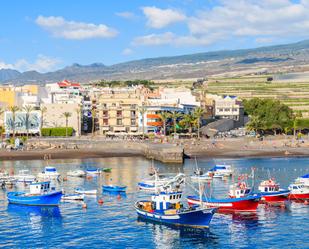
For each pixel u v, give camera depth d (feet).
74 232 313.53
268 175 562.25
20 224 335.26
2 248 281.74
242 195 384.47
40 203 394.73
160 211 336.70
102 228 322.34
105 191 458.50
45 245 287.07
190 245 286.87
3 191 470.80
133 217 351.46
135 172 595.47
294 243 287.48
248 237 301.02
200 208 323.37
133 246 285.02
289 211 370.94
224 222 337.72
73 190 464.65
